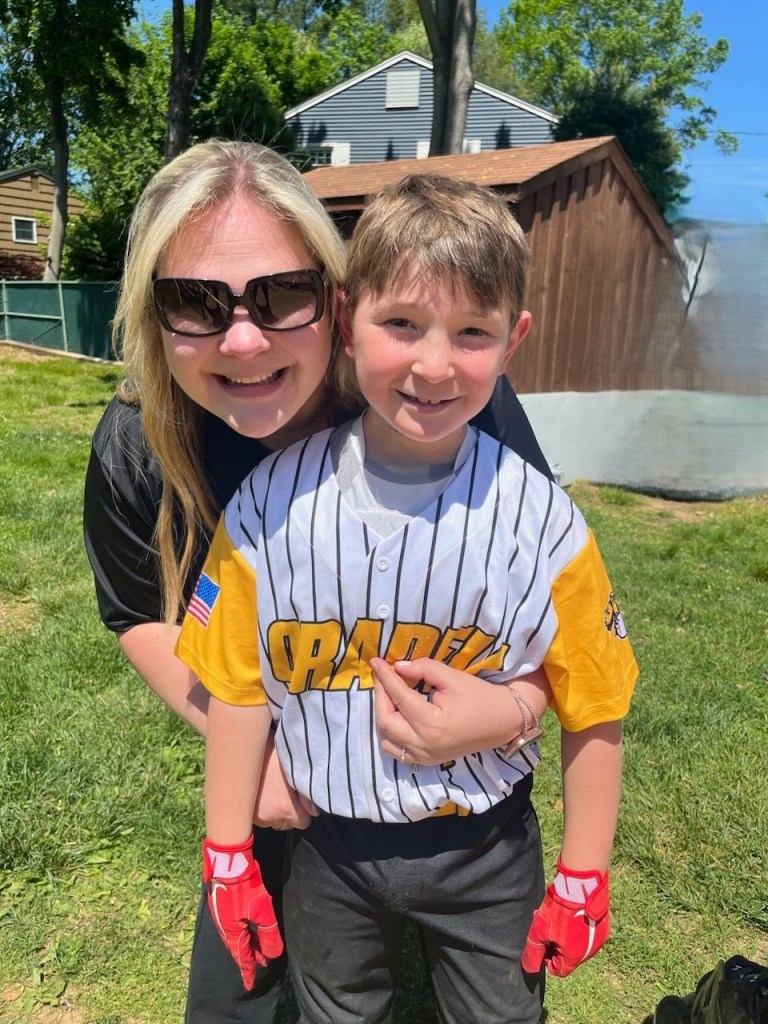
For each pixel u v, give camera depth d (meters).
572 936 0.72
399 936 0.82
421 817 0.71
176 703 0.84
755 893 1.36
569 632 0.70
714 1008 0.75
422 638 0.68
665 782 1.63
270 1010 0.97
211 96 12.77
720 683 2.05
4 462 3.85
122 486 0.80
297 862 0.78
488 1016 0.77
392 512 0.67
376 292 0.62
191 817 1.46
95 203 13.12
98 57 10.16
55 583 2.41
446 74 5.82
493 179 3.96
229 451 0.80
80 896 1.30
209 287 0.64
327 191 4.40
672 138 13.97
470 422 0.82
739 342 4.35
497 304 0.62
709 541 3.38
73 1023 1.11
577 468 4.54
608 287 4.48
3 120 15.12
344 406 0.79
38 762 1.56
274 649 0.70
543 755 1.71
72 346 10.29
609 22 21.06
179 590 0.81
